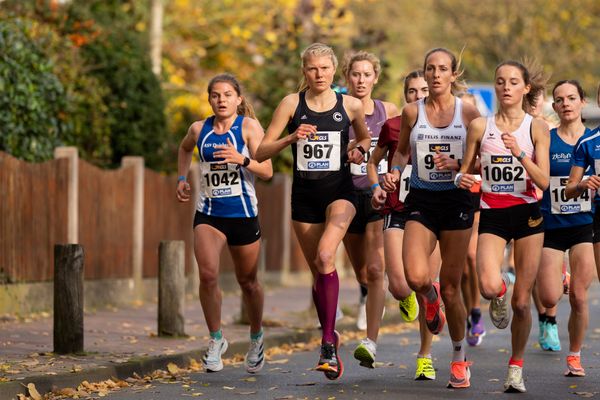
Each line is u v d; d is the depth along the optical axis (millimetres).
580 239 26578
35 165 37469
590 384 24875
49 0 49500
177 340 31609
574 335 26359
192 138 26484
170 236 47938
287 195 59594
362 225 27047
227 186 25797
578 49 100125
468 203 23109
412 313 25125
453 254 23250
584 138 24938
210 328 26531
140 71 53750
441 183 23000
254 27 69250
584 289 26203
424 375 25453
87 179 40812
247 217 26000
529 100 26281
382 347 33188
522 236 23047
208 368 26531
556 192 26781
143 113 53688
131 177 44219
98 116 49750
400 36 103625
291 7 66625
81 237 40375
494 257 22766
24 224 36906
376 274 25703
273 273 58031
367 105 28031
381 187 27188
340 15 65250
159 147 55344
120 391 24156
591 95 99875
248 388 24500
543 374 26641
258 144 26000
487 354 31094
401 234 24469
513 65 22750
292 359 30172
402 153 24047
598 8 99438
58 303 27406
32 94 39844
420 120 23203
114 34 53812
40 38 44094
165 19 70875
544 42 100250
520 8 99500
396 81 88625
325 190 24141
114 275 42906
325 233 23844
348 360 29750
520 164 22719
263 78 64750
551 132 27312
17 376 23609
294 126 24234
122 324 35594
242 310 36594
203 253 25812
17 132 39594
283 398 22906
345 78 28312
